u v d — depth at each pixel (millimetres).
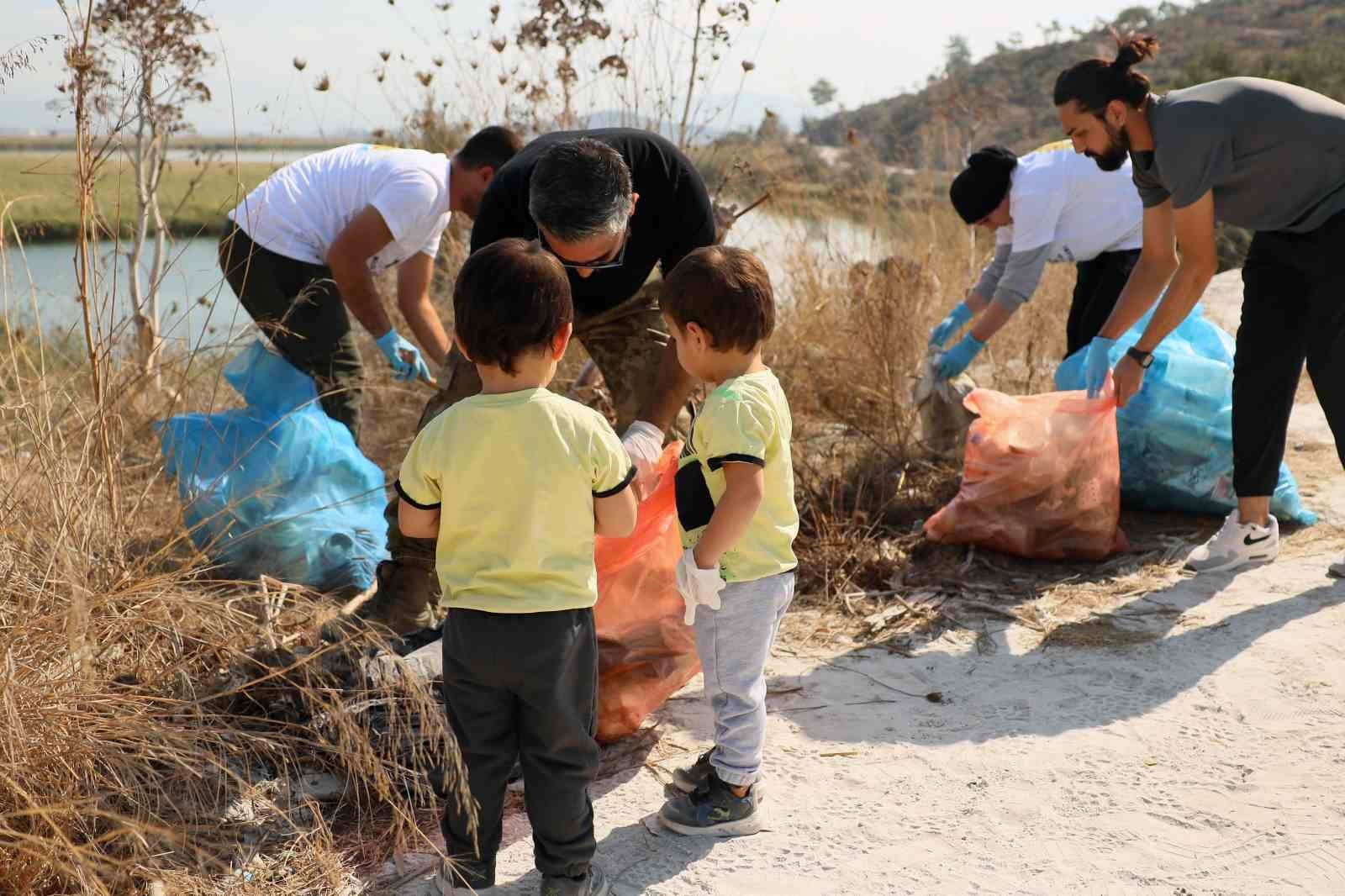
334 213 3715
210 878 2215
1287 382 3537
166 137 4375
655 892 2271
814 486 4422
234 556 3473
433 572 3277
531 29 5359
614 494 2203
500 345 2098
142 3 3535
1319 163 3258
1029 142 15414
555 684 2127
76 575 2504
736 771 2430
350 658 2754
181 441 3518
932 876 2287
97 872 2107
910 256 6281
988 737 2834
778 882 2289
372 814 2551
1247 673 3049
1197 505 4227
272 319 3713
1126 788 2566
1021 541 3889
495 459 2102
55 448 2922
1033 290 4465
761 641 2426
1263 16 34062
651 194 3010
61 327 3502
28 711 2186
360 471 3693
